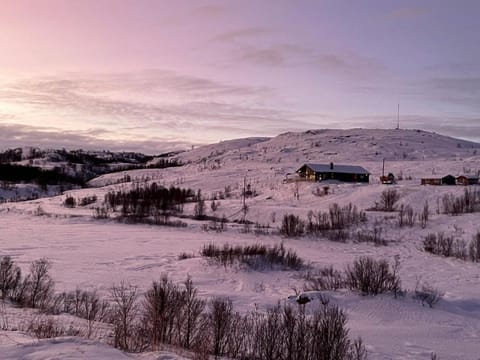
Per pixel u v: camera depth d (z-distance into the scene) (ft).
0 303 39.78
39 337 23.49
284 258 97.66
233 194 336.49
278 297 60.75
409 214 190.29
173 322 31.83
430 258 119.75
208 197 329.11
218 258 94.17
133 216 220.84
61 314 36.94
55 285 60.49
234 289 70.64
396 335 41.52
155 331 29.50
